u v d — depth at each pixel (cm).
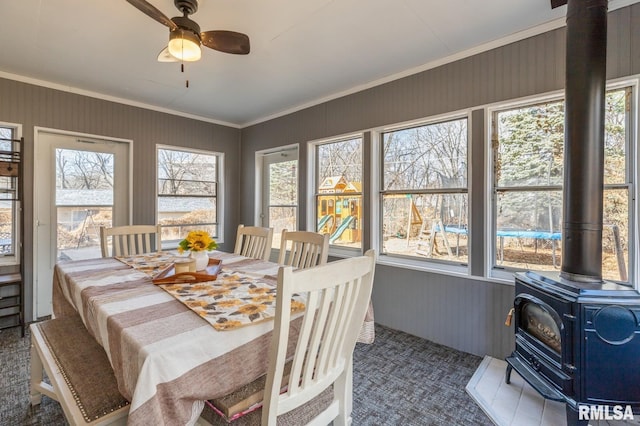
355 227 328
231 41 195
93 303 125
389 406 177
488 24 209
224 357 98
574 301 147
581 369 146
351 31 217
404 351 244
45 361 131
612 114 191
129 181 356
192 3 181
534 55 213
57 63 263
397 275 286
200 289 143
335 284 99
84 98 324
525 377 174
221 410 103
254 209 440
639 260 179
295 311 120
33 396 170
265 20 203
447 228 263
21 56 251
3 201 294
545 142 216
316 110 357
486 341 234
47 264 309
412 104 275
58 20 202
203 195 430
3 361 223
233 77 294
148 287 146
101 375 119
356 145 328
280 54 250
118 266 192
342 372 125
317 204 369
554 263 212
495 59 230
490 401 181
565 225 170
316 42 232
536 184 220
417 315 272
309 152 367
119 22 204
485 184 236
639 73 178
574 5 165
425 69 267
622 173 187
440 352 243
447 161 264
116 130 346
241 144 462
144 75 288
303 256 215
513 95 221
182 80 300
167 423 85
